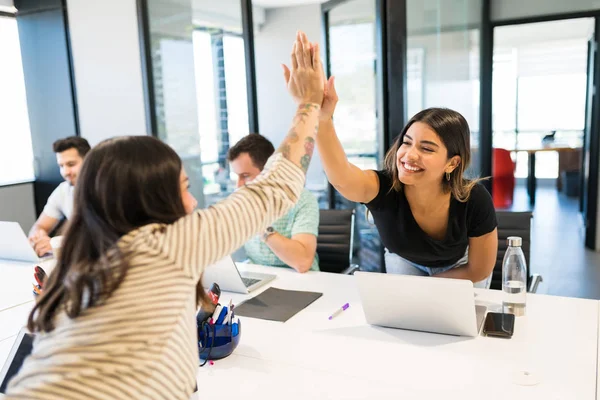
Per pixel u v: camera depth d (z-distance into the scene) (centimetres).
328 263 254
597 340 138
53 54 403
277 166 91
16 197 430
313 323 157
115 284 72
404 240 179
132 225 77
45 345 75
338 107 380
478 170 408
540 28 665
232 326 137
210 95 425
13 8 406
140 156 77
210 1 383
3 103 431
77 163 284
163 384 74
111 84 387
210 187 439
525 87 819
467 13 369
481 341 140
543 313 159
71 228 78
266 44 627
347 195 170
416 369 126
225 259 181
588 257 423
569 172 688
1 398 122
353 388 118
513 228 221
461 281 134
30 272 234
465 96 379
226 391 119
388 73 293
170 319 75
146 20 363
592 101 426
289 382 122
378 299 147
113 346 71
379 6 292
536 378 118
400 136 168
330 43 381
